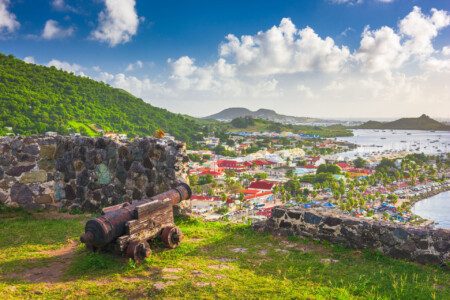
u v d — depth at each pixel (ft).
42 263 22.79
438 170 511.81
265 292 18.16
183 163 36.06
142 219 24.06
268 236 29.17
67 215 36.78
